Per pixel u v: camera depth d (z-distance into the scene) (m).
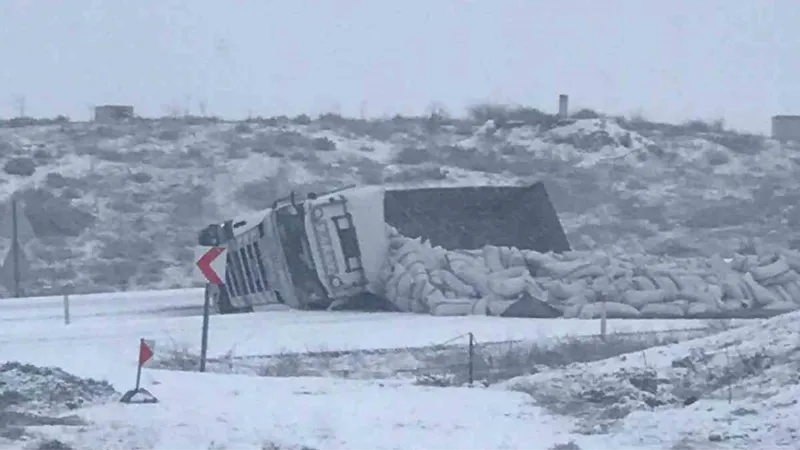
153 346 89.25
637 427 55.19
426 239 135.12
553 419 59.91
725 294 124.50
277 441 52.03
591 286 122.06
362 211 127.56
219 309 142.00
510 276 123.19
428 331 104.06
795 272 129.12
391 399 66.06
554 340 93.25
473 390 71.06
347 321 114.81
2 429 54.53
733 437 50.59
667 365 71.00
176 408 60.84
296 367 84.69
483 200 139.62
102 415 58.62
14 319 130.75
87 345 96.56
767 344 70.12
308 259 127.94
